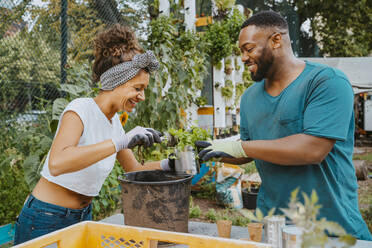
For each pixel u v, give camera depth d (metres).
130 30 1.71
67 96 3.58
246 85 6.67
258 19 1.75
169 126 4.07
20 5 3.58
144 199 1.78
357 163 7.73
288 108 1.73
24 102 3.74
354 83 9.21
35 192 1.77
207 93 6.40
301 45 14.55
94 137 1.70
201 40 5.01
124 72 1.62
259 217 0.83
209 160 1.82
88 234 1.33
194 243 1.15
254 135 1.96
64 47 3.91
